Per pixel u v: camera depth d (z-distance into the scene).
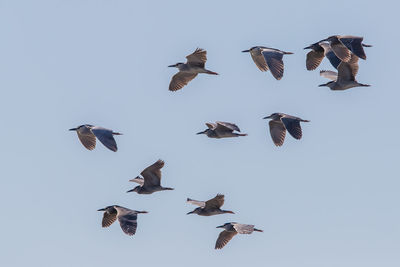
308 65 40.84
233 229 38.84
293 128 37.78
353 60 38.88
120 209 35.53
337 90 39.62
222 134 40.09
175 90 41.44
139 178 41.12
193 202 39.69
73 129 38.09
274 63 36.97
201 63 40.06
